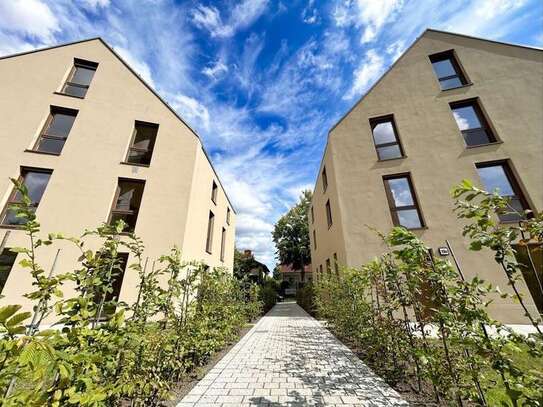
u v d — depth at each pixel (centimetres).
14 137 855
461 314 180
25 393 115
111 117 962
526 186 774
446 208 797
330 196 1055
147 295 284
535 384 135
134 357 232
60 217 801
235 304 632
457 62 988
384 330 370
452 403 230
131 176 901
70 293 729
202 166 1080
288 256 2877
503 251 161
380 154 936
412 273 260
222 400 291
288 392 312
